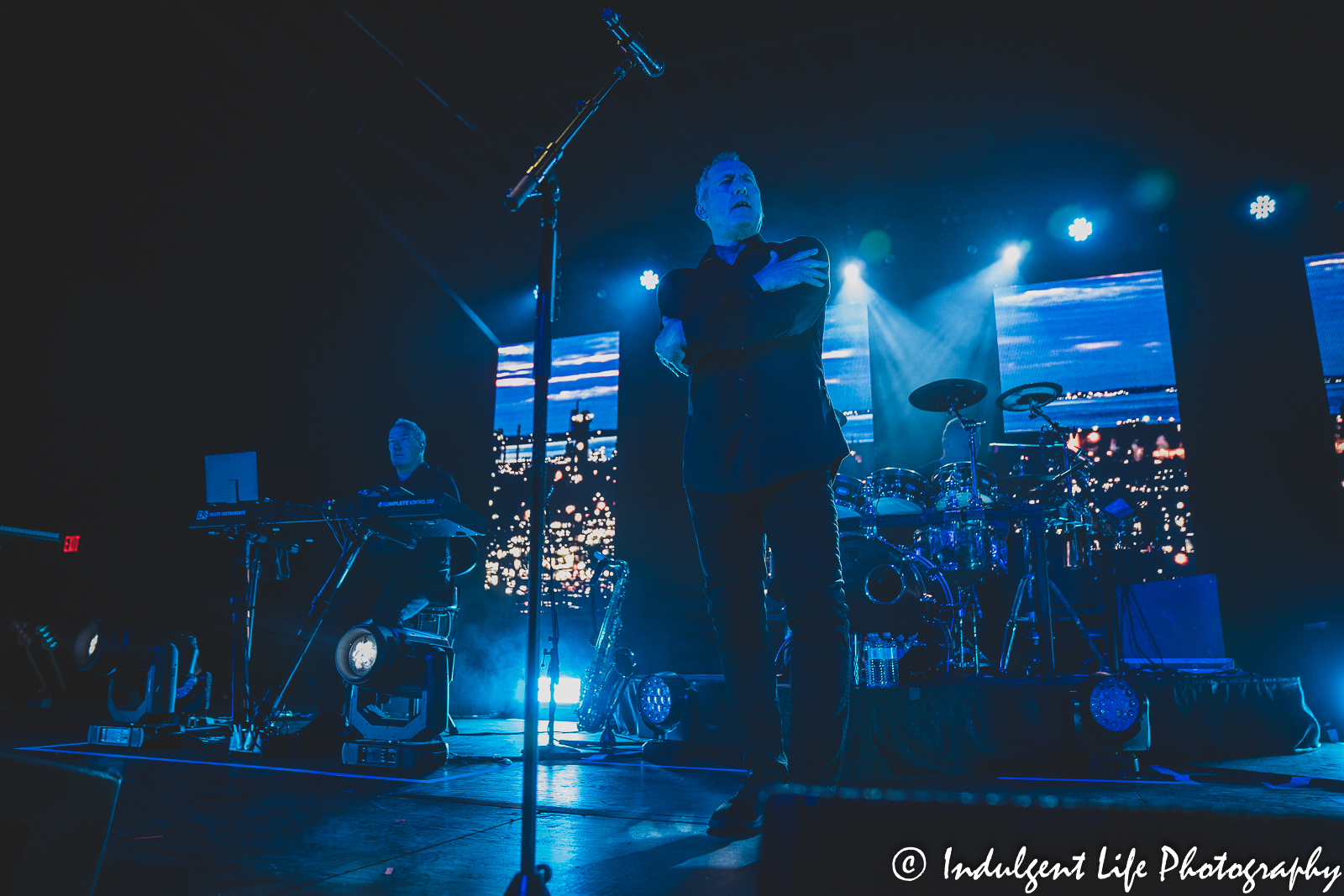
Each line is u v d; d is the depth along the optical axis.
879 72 6.20
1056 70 6.12
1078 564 5.07
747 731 1.96
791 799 0.53
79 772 0.94
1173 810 0.49
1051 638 3.90
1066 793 2.72
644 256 8.34
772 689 1.97
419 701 3.15
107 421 7.37
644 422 8.43
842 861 0.51
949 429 5.79
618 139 6.94
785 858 0.52
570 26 5.69
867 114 6.67
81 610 7.04
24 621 6.48
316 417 8.27
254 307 8.14
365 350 8.56
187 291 7.78
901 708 3.14
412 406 8.65
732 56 5.94
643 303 8.66
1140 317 7.43
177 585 7.59
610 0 5.45
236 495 3.50
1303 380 6.96
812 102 6.52
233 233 7.51
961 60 6.06
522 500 8.55
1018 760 3.27
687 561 8.00
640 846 1.81
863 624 3.68
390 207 7.47
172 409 7.79
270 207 7.38
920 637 3.75
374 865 1.65
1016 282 7.84
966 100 6.45
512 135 6.71
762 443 1.89
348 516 3.27
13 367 6.74
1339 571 6.60
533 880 1.18
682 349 2.05
